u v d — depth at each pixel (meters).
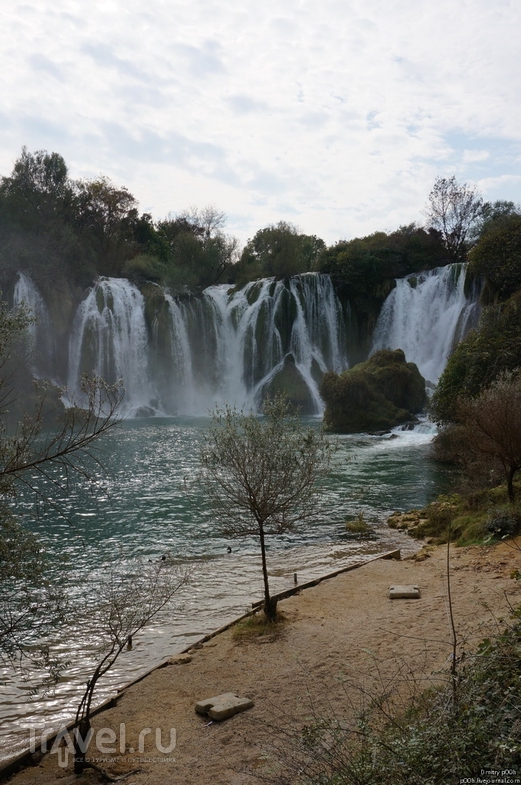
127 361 60.44
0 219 60.09
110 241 76.06
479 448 18.48
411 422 43.47
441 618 10.38
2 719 8.63
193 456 32.47
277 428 11.77
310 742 5.76
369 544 17.67
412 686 7.61
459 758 4.34
